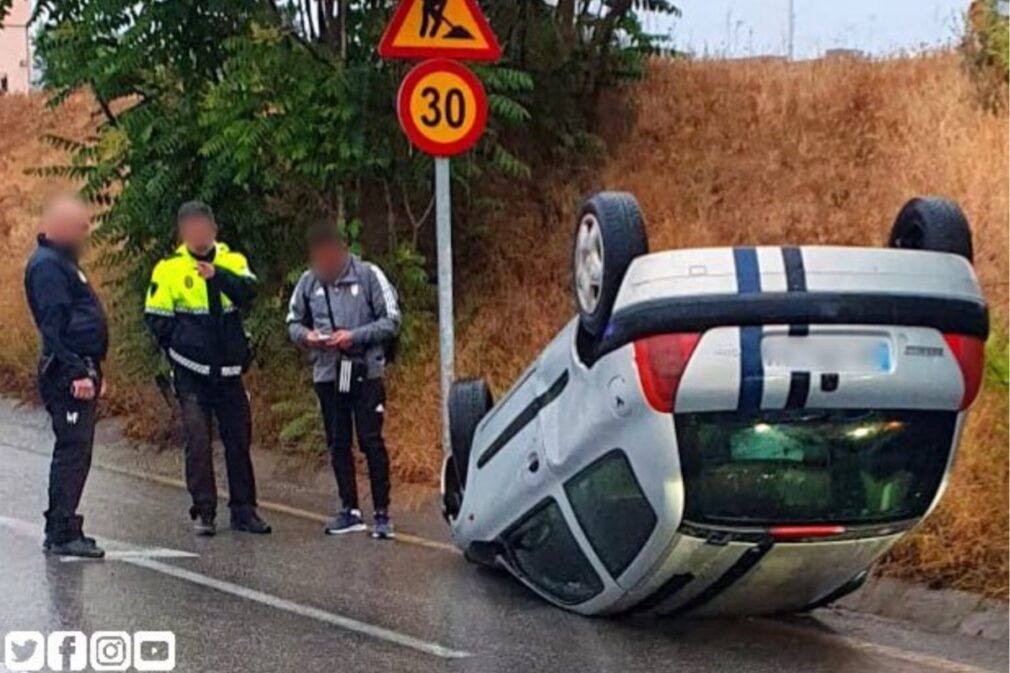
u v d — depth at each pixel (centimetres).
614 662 591
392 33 841
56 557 777
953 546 660
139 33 1073
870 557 583
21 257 1606
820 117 1220
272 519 901
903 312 518
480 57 855
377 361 832
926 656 600
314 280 831
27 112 2184
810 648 612
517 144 1213
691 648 612
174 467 1082
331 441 848
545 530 654
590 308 563
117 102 1327
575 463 596
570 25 1209
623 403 539
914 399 529
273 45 1019
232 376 848
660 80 1326
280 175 1053
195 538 838
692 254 524
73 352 775
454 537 761
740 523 552
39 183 1809
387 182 1097
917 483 560
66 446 780
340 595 703
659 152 1227
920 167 1058
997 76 1127
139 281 1172
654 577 588
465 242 1155
